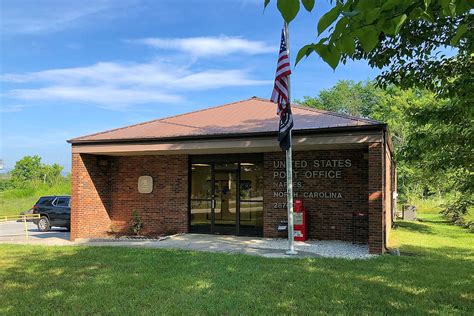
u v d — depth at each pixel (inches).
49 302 263.7
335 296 267.0
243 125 549.0
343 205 531.2
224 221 604.7
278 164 569.0
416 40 275.9
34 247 502.3
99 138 580.7
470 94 284.2
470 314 232.7
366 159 521.3
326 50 82.8
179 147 530.0
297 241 530.3
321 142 453.4
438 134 441.7
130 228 646.5
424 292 276.8
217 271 341.1
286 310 240.2
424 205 1182.3
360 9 79.8
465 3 81.4
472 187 490.9
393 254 429.7
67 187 1769.2
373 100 2223.2
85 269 360.5
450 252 455.5
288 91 427.5
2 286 305.4
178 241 541.3
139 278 320.5
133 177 652.7
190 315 234.1
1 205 1412.4
